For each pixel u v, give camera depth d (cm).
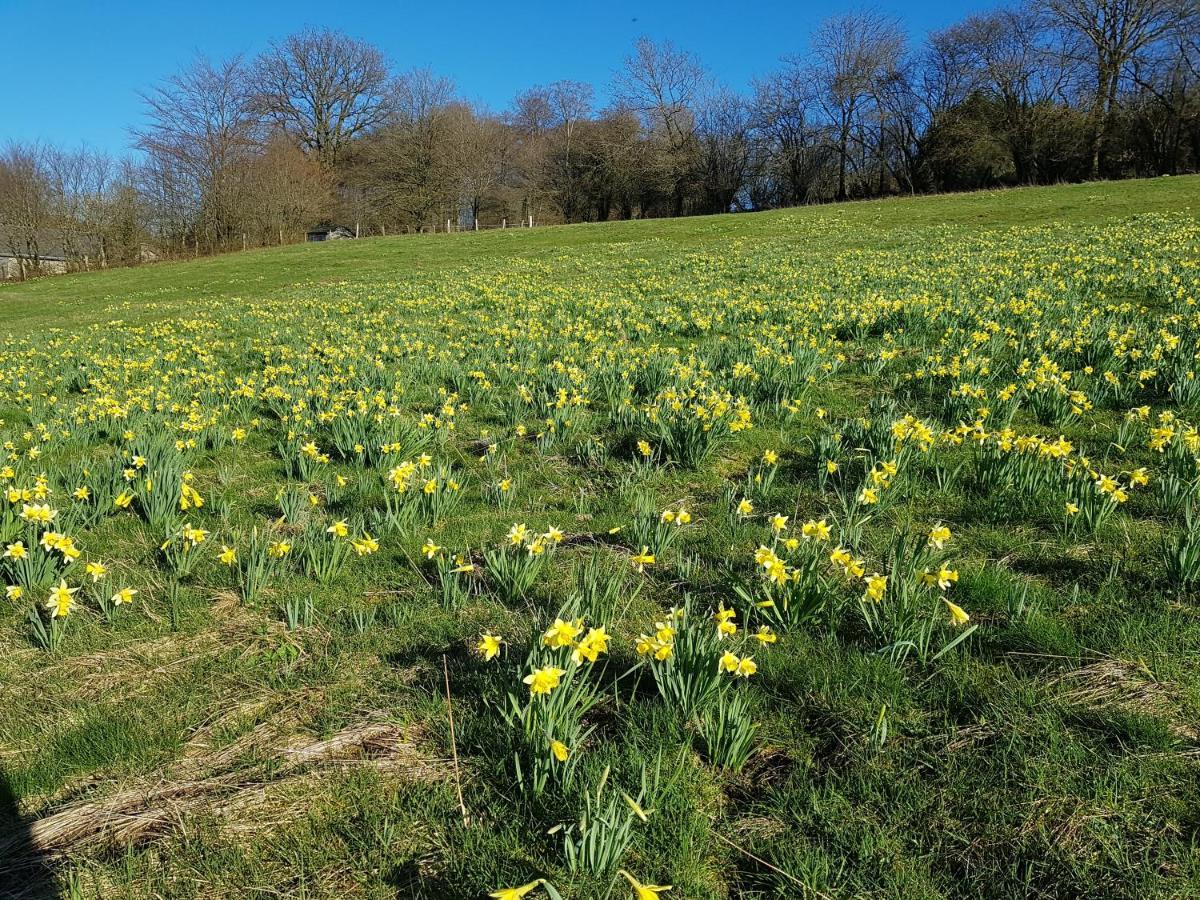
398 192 6788
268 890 236
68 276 4384
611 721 303
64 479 591
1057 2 5103
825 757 279
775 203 7462
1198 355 676
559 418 689
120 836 256
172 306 2380
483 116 7331
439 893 233
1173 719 275
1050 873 225
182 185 5581
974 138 5850
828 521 463
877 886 226
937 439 566
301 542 471
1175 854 224
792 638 344
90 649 370
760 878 234
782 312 1220
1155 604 341
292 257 4153
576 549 457
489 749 287
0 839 258
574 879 233
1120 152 5497
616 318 1298
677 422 620
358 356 1096
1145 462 517
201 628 384
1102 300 1067
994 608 358
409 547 462
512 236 4394
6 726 316
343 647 358
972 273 1485
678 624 305
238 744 299
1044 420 623
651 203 7744
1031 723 278
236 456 685
